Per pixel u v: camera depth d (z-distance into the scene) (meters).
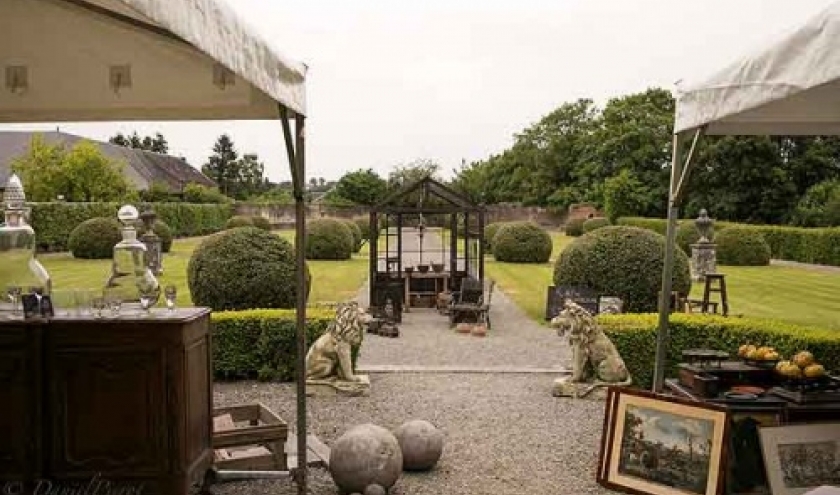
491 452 5.16
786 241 24.75
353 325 6.95
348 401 6.67
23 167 30.75
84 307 3.76
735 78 3.57
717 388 4.29
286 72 3.47
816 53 2.70
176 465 3.50
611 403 4.52
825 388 4.14
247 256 8.84
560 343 10.02
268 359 7.47
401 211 12.96
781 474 4.01
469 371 8.02
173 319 3.51
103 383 3.45
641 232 10.73
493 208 42.00
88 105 4.27
